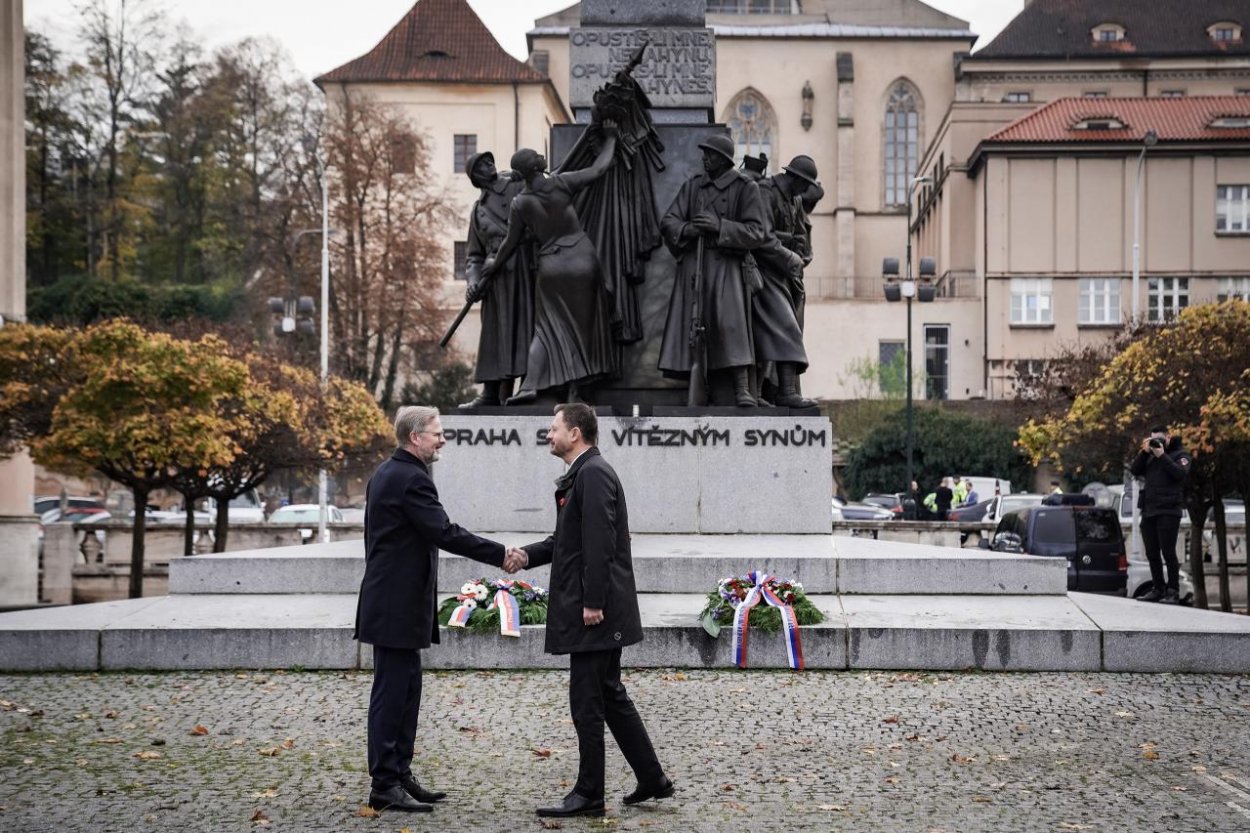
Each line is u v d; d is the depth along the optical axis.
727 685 11.37
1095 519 24.62
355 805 7.90
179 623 12.45
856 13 92.06
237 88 70.06
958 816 7.63
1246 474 22.61
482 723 10.04
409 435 8.17
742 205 15.41
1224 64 88.12
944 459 54.88
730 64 89.69
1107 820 7.54
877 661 12.03
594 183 15.74
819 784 8.36
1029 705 10.59
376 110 64.19
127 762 8.93
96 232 70.94
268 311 59.00
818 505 15.11
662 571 13.50
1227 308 23.27
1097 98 70.88
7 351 26.30
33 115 68.06
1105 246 68.75
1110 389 23.55
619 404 15.83
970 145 73.69
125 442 24.92
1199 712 10.35
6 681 11.79
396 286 59.88
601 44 16.80
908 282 47.19
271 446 28.94
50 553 33.56
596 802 7.69
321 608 13.06
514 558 8.08
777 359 15.59
